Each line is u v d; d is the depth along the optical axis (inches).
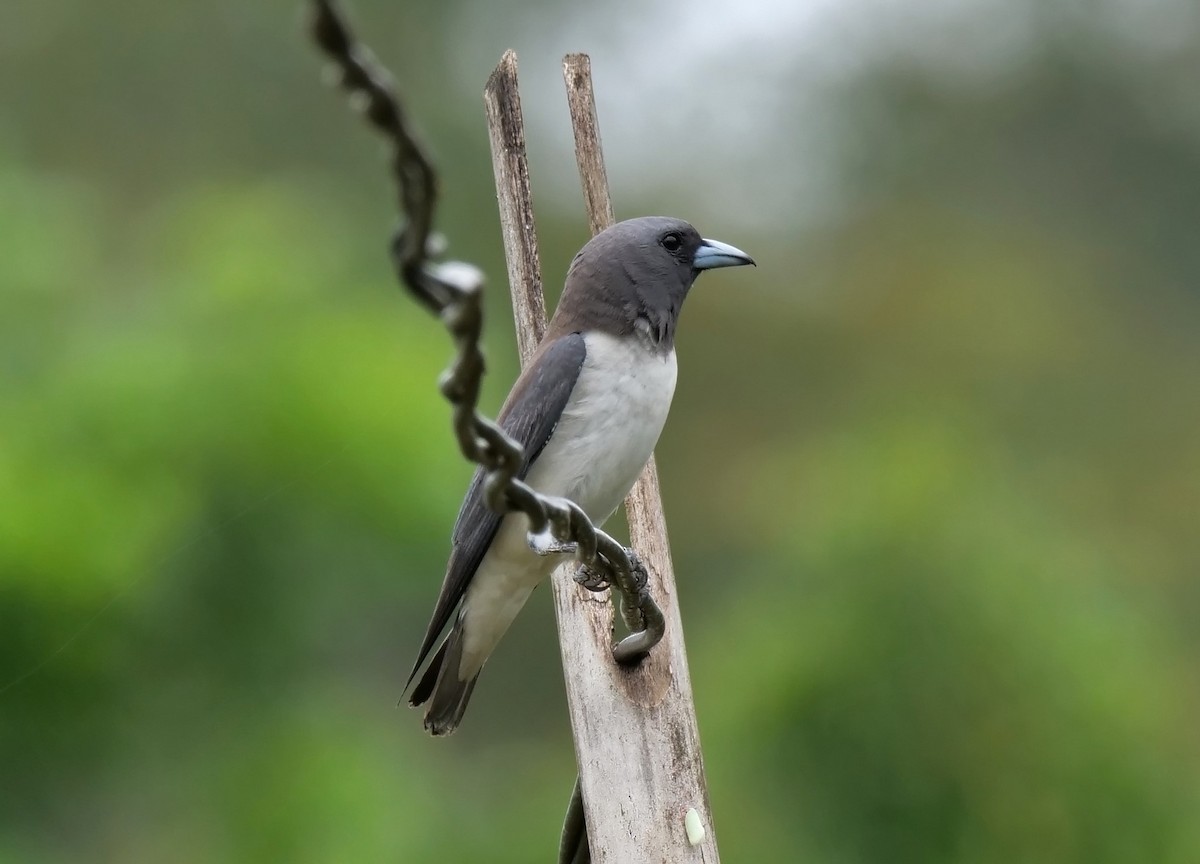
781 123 908.0
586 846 298.7
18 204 454.9
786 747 462.9
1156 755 464.1
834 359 813.2
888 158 921.5
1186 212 942.4
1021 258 888.3
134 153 791.7
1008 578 474.3
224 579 408.8
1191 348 879.1
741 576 649.6
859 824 454.3
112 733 393.1
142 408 408.8
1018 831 450.3
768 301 839.7
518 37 877.2
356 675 487.8
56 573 378.3
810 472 640.4
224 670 408.8
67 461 398.3
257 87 805.2
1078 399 818.2
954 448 515.5
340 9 128.6
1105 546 620.1
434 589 429.7
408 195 142.8
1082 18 965.8
